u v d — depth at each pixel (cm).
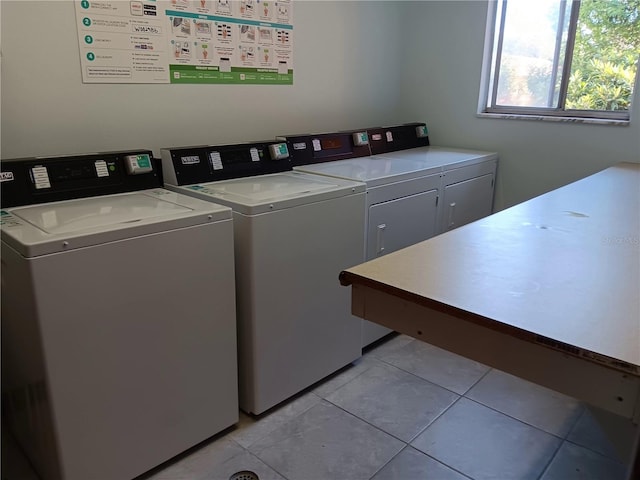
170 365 173
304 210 203
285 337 209
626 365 80
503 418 211
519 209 180
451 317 104
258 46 267
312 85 304
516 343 96
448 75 347
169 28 228
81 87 207
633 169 261
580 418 211
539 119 311
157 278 163
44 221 157
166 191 206
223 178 232
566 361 89
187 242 168
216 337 186
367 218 239
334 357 236
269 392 209
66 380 148
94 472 161
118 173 201
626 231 153
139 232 155
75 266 143
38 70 194
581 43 298
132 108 224
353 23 320
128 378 163
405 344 276
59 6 194
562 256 130
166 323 169
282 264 200
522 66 325
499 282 112
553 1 304
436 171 278
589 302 103
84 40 203
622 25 281
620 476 177
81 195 190
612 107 295
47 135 201
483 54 328
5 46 184
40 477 175
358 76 334
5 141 190
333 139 297
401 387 234
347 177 242
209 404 190
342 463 185
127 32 215
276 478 178
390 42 354
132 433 168
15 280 145
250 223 184
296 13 282
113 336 156
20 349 158
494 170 334
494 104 342
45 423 154
